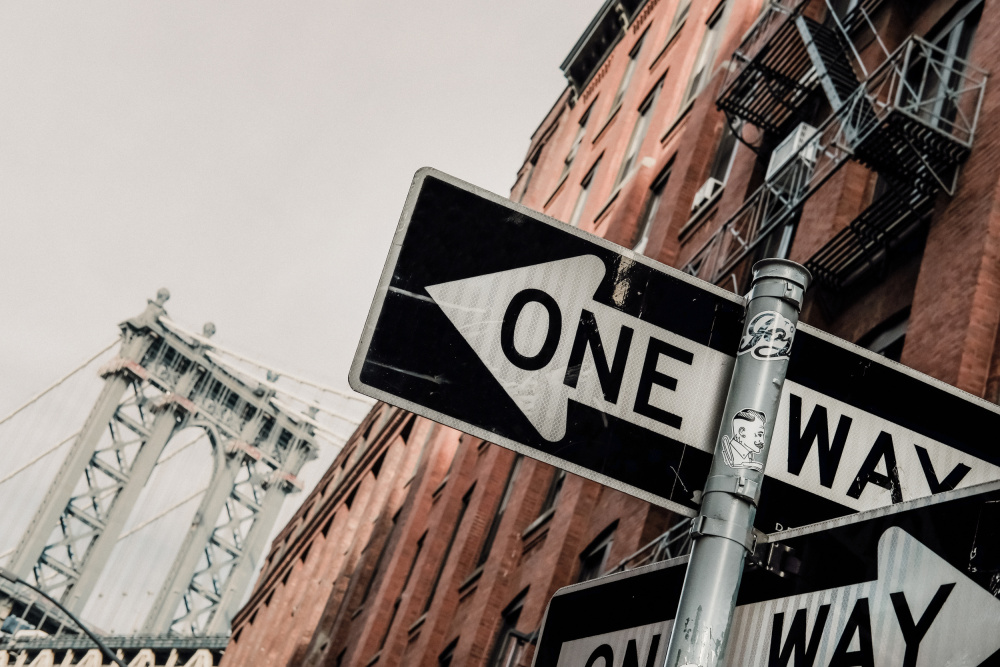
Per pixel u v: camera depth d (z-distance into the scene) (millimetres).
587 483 18234
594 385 2984
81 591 102625
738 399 2766
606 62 35906
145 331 112188
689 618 2420
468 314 3008
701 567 2498
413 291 3004
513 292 3061
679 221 20750
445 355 2947
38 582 102625
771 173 15125
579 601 3576
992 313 9750
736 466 2637
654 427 2955
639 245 22875
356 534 40562
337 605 38969
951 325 9867
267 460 117125
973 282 9930
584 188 31734
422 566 26688
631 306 3105
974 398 3260
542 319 3043
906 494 3094
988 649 2287
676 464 2914
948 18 13656
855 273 12828
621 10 34500
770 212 16453
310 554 50688
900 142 11273
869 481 3082
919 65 13344
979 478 3156
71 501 108125
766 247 16109
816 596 2725
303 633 43469
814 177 14445
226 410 116250
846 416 3156
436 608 23781
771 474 3039
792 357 3201
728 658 2846
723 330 3105
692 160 21375
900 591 2541
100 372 111062
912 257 11859
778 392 2766
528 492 21531
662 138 24938
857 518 2740
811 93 16594
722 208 18453
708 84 23125
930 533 2555
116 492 110312
